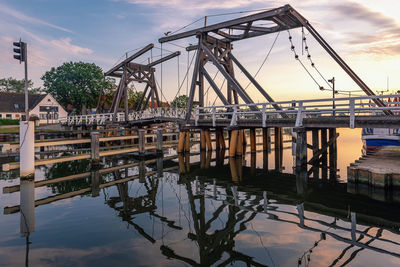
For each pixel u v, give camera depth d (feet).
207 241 18.31
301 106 42.70
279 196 30.35
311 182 37.45
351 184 31.76
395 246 16.99
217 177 42.01
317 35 46.19
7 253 16.69
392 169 29.40
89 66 188.85
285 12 45.68
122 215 24.29
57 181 39.86
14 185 36.42
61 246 17.70
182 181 39.63
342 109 38.27
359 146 90.53
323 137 53.67
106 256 16.21
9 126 102.68
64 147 90.12
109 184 37.99
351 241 17.83
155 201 29.09
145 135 63.98
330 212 24.21
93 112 217.77
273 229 20.24
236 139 55.88
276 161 56.34
